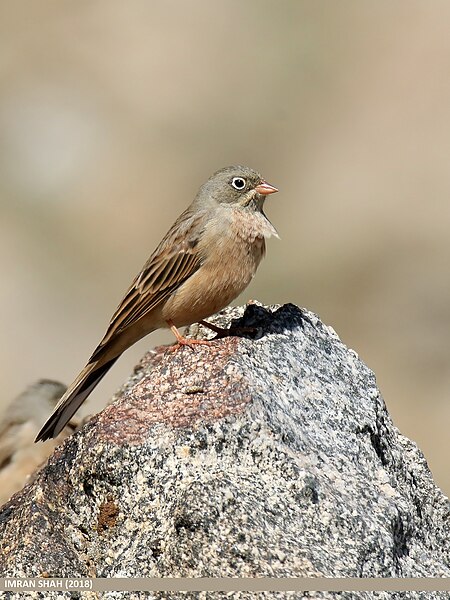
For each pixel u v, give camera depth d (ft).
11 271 90.84
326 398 26.14
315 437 25.00
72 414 30.76
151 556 22.61
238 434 23.59
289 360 26.81
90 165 104.83
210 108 111.24
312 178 100.58
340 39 115.85
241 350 26.40
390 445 26.94
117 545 23.41
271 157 106.42
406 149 99.66
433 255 88.28
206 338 30.89
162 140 108.17
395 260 88.48
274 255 90.33
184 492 22.71
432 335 80.89
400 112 103.71
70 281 91.56
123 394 29.19
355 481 24.17
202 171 105.70
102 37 117.91
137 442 23.77
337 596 21.34
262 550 21.63
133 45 117.08
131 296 30.68
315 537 22.41
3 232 97.09
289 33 116.26
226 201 30.37
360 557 22.35
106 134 107.55
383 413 27.30
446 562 26.08
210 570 21.58
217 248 29.91
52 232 98.27
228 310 32.35
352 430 25.64
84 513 24.12
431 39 110.32
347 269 88.43
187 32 118.93
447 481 64.95
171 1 121.90
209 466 23.34
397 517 23.66
